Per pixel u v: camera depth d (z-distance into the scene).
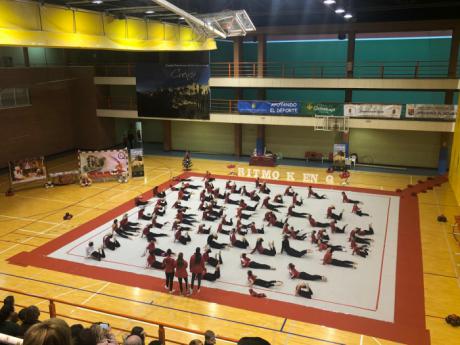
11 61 35.00
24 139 35.41
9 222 22.94
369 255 18.94
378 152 36.72
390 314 14.31
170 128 41.84
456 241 20.33
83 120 40.62
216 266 16.94
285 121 34.44
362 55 36.28
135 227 21.95
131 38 20.42
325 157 37.66
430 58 34.44
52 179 31.08
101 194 28.03
